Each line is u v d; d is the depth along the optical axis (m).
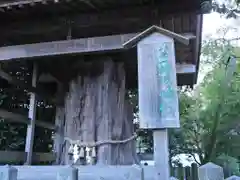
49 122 9.47
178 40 4.78
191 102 14.52
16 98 9.68
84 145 6.38
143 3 6.02
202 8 5.68
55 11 6.25
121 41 5.65
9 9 5.88
